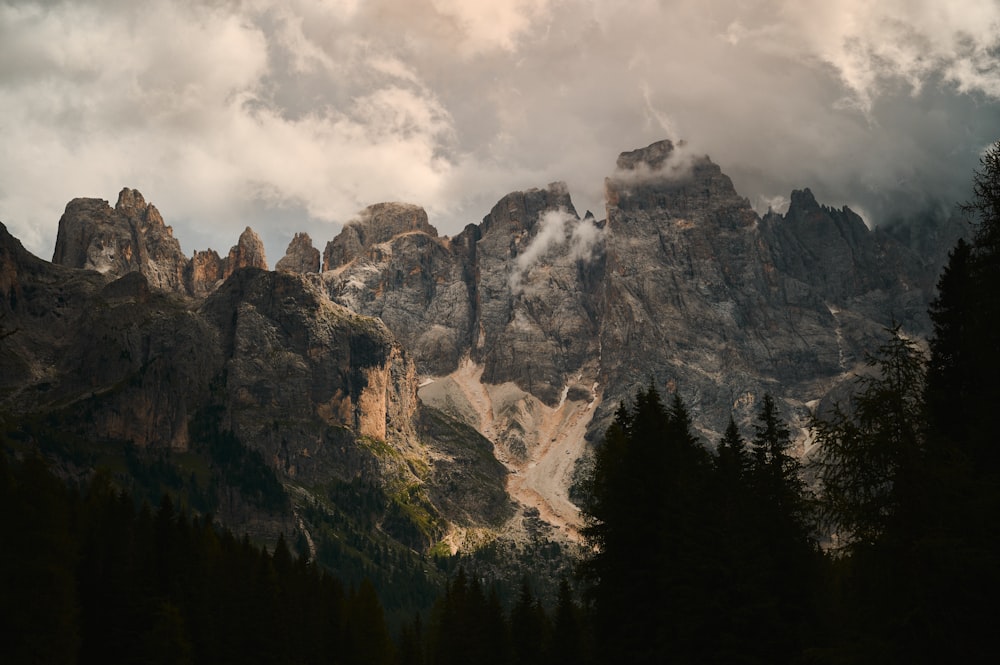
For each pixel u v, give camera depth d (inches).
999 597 1432.1
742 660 2255.2
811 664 1756.9
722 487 2610.7
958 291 2003.0
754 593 2315.5
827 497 1590.8
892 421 1558.8
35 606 3152.1
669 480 2573.8
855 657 1507.1
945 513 1480.1
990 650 1421.0
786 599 2534.5
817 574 2571.4
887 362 1636.3
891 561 1492.4
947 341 1963.6
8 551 3115.2
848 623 1640.0
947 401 1843.0
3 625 3056.1
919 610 1445.6
